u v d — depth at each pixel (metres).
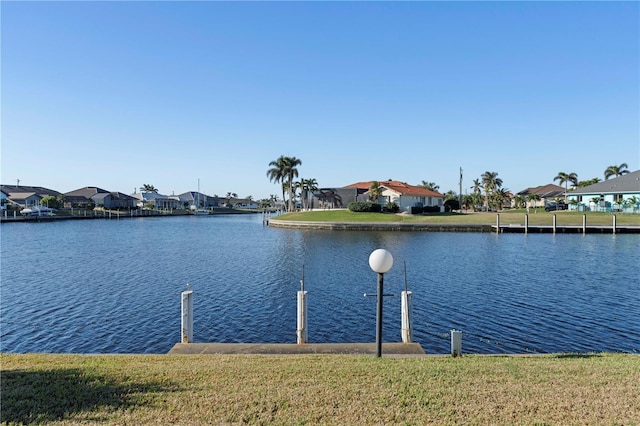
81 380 6.31
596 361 8.08
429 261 27.95
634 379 6.49
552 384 6.21
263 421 4.86
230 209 166.38
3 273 24.86
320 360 7.94
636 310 15.76
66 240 45.94
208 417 4.96
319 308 16.62
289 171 84.81
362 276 23.23
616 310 15.76
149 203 140.88
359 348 9.43
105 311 16.34
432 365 7.44
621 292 18.69
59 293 19.48
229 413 5.07
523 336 13.10
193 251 35.69
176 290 20.14
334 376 6.60
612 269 24.50
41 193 117.31
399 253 32.03
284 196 91.94
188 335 10.34
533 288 19.66
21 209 93.12
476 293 18.75
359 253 32.97
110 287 20.83
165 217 120.94
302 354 8.82
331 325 14.52
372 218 61.47
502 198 102.31
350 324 14.59
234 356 8.51
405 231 52.28
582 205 65.94
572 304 16.69
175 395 5.67
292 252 34.16
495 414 5.04
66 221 87.06
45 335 13.66
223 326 14.52
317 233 52.09
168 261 29.80
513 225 48.47
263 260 29.95
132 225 77.31
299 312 10.55
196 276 23.81
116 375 6.60
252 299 18.22
